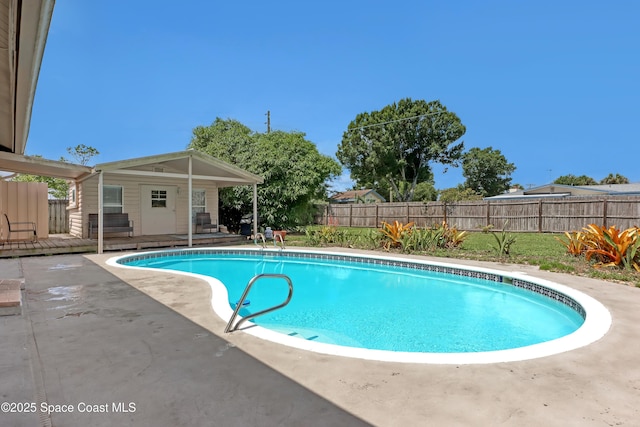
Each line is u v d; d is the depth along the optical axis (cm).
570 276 654
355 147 3108
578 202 1502
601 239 752
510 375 265
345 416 210
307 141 2048
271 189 1505
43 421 200
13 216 1134
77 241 1077
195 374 260
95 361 280
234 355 295
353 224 2167
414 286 730
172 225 1378
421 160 3094
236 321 380
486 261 841
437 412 215
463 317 534
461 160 3228
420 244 1040
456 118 2984
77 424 199
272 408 217
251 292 686
